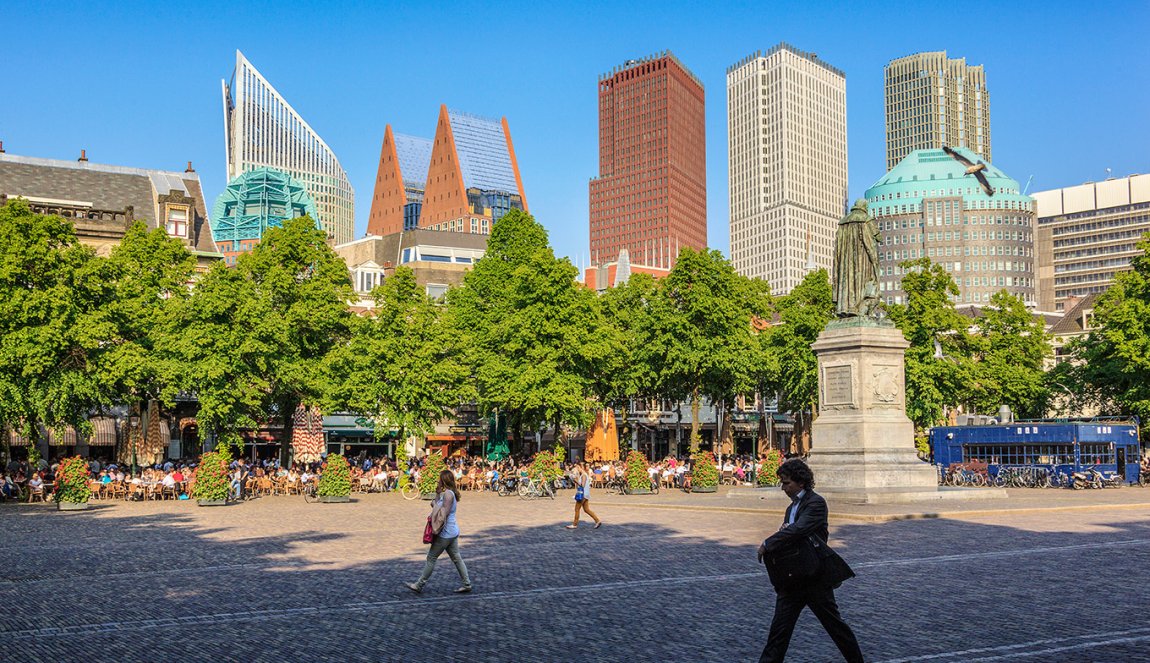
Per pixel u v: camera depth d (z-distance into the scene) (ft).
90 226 241.55
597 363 207.10
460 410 270.46
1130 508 128.36
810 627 50.57
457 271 346.74
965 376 218.59
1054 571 69.26
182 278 195.21
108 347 169.48
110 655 46.34
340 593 63.10
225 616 55.62
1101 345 226.99
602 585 65.21
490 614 55.42
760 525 107.04
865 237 138.10
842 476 131.23
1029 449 201.36
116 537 100.48
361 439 261.03
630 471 172.04
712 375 215.72
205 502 148.25
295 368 177.88
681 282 214.28
